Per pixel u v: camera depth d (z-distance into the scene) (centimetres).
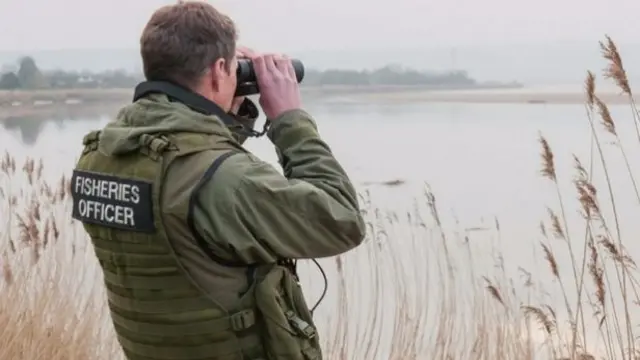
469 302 511
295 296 189
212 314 180
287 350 183
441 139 2659
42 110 4450
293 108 201
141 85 190
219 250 177
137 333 189
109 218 185
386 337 503
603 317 357
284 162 198
